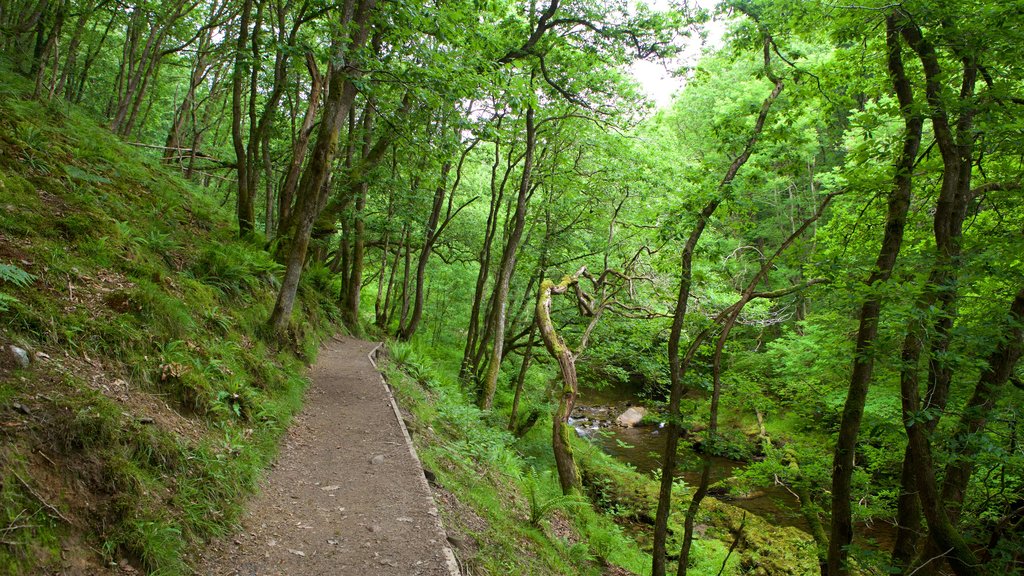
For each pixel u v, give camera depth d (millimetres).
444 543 4449
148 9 15641
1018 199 6520
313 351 10328
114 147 10734
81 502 3078
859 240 8445
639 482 14711
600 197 17766
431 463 6793
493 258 21234
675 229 7922
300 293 12547
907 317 5465
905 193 6324
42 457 3045
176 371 4859
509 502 8039
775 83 8062
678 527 12469
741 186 7285
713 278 11141
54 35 10516
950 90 5711
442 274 24672
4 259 4406
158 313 5430
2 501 2650
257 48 10859
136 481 3477
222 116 22250
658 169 16562
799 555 11289
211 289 7527
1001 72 6176
